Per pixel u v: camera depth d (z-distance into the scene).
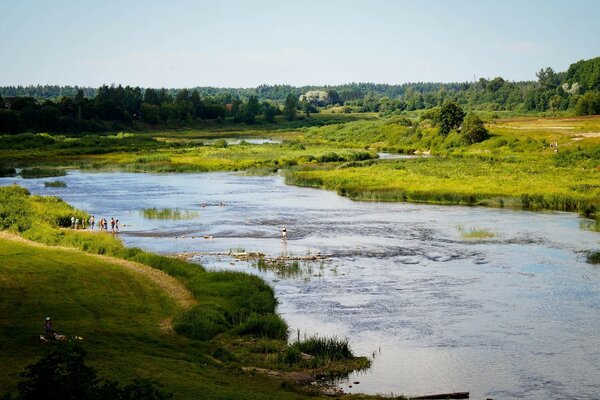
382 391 38.50
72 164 179.88
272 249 77.75
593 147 159.38
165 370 37.94
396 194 116.94
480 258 72.12
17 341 41.50
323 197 121.81
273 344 45.75
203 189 133.88
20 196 105.44
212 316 49.72
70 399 27.11
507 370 41.59
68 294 54.25
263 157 187.75
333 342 44.78
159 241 82.81
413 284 61.88
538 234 84.44
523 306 54.69
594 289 59.56
